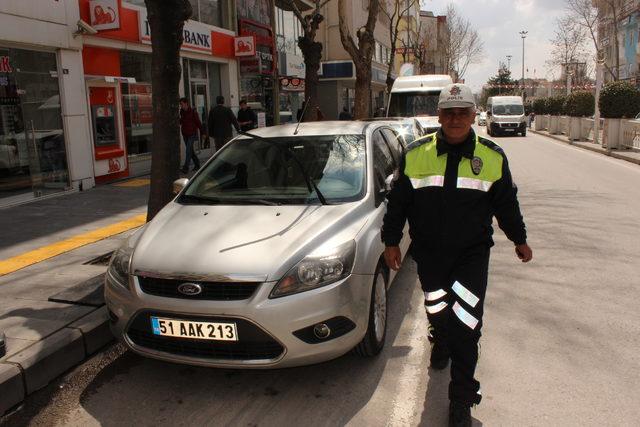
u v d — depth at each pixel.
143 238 3.87
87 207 9.09
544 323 4.40
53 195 10.27
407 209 3.22
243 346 3.28
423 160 3.05
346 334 3.43
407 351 4.01
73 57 10.70
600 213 8.41
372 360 3.88
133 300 3.46
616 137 17.86
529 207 8.98
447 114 2.91
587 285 5.24
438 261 3.08
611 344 4.01
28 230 7.41
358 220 3.94
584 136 23.25
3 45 9.33
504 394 3.38
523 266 5.87
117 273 3.69
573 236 7.03
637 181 11.77
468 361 3.01
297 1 22.52
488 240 3.07
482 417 3.14
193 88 15.84
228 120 13.28
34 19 9.63
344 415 3.22
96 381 3.73
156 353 3.45
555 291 5.10
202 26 15.34
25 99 9.80
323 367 3.80
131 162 13.05
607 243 6.67
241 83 18.58
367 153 4.65
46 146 10.28
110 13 10.71
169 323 3.35
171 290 3.41
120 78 11.76
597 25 39.97
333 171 4.48
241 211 4.07
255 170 4.64
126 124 12.91
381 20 39.62
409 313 4.72
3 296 4.80
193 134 13.18
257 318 3.21
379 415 3.21
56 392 3.61
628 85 17.86
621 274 5.52
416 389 3.48
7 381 3.39
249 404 3.38
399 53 45.12
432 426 3.09
